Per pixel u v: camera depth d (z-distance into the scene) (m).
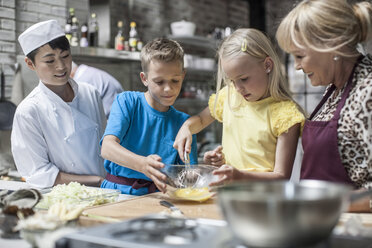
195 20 4.81
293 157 1.40
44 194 1.25
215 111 1.69
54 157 1.90
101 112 2.09
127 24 4.04
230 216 0.65
